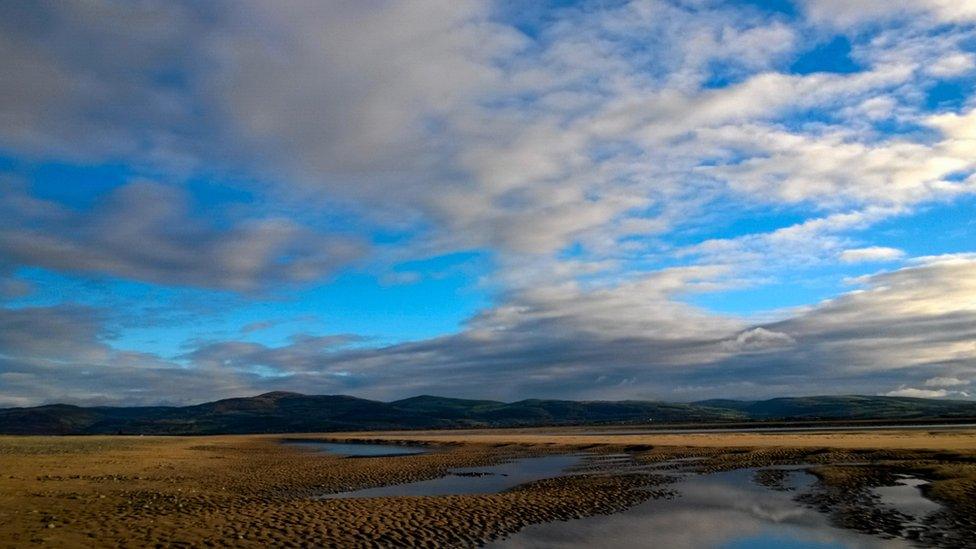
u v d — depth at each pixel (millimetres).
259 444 103562
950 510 21844
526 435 116438
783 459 43312
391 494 29688
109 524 18188
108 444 80688
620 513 22812
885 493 26406
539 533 19078
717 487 30312
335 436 155625
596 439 82750
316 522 19391
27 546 14797
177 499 25172
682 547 17469
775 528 20078
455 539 17938
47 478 32469
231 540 16531
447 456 59250
